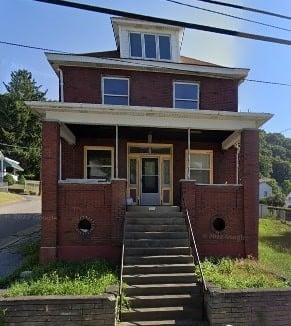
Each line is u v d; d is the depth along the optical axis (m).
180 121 13.88
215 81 17.67
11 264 13.01
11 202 35.91
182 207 13.55
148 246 12.12
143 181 17.61
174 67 17.08
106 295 8.95
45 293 9.10
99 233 13.09
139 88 17.00
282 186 94.50
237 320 9.21
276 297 9.42
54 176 13.00
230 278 10.45
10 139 60.06
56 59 16.27
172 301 10.00
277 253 16.20
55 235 12.80
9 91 72.75
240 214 13.81
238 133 14.96
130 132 15.85
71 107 13.04
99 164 17.14
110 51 19.20
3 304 8.57
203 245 13.45
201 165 17.98
